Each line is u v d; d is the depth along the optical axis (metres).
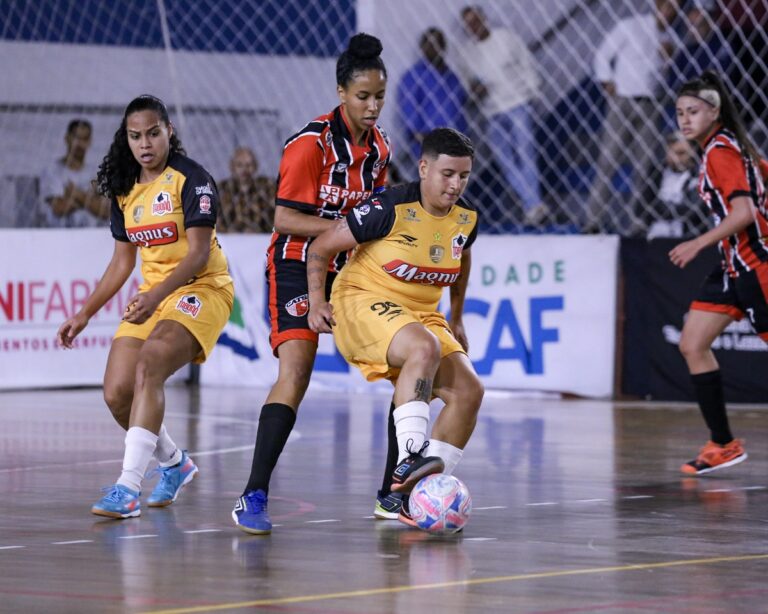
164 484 13.94
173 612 8.97
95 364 28.33
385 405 24.67
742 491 15.33
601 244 25.89
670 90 26.50
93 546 11.50
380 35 28.84
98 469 16.64
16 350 27.41
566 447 19.14
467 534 12.27
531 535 12.23
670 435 20.58
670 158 26.33
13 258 27.38
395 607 9.18
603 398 25.89
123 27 30.66
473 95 28.20
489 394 26.41
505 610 9.10
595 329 25.94
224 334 28.73
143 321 13.06
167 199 13.73
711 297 17.44
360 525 12.71
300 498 14.41
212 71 30.64
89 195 30.08
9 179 30.19
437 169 12.29
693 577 10.28
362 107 12.80
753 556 11.21
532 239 26.30
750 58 26.44
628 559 11.05
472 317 26.75
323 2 29.80
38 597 9.45
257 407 24.39
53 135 30.36
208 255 13.60
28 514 13.27
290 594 9.59
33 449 18.59
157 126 13.56
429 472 11.86
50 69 30.36
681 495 14.97
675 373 25.30
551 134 27.70
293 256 12.98
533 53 28.86
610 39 27.03
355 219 12.45
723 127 17.41
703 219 25.80
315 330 12.24
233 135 30.69
